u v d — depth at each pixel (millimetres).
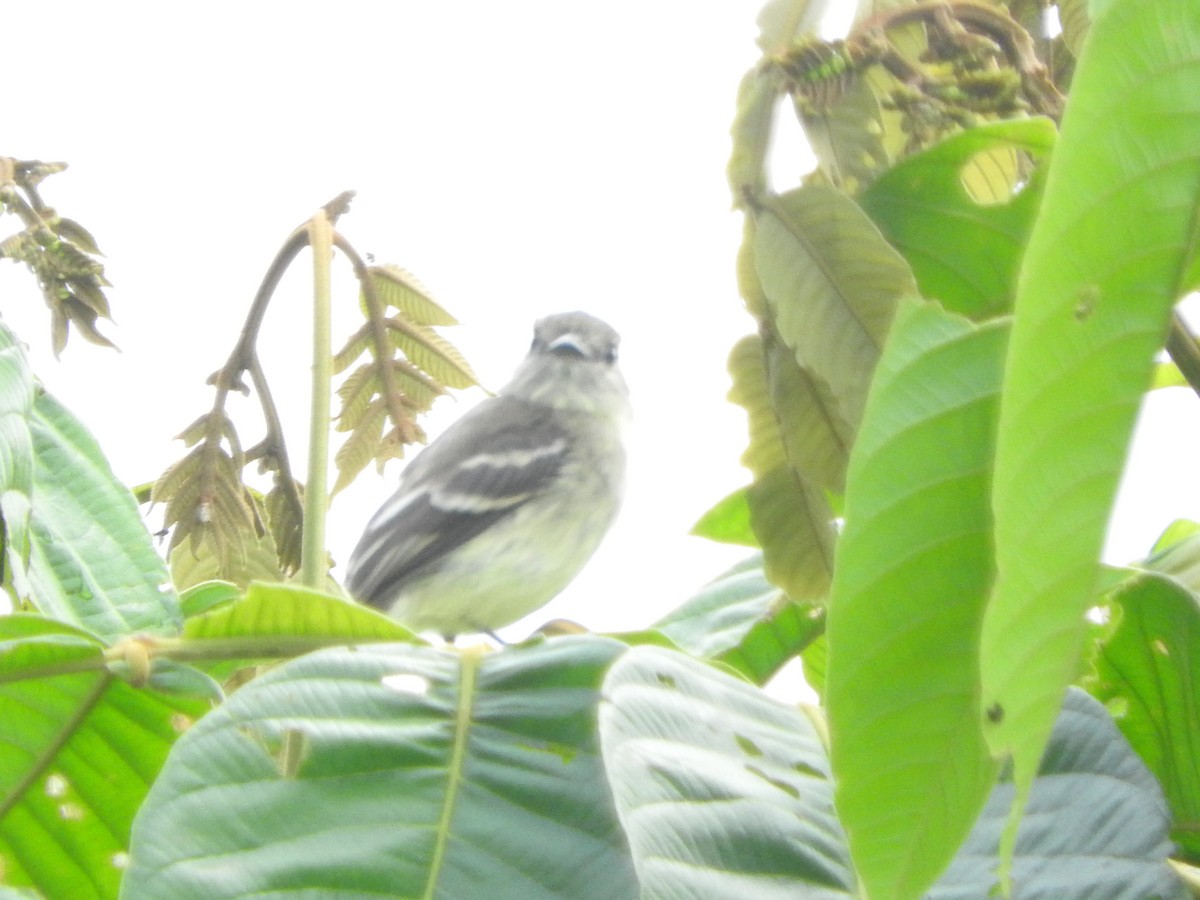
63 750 1124
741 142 1271
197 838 822
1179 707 1160
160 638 1069
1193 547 1319
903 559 792
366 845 843
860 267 1179
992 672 670
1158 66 661
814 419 1256
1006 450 662
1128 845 927
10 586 1248
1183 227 666
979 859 941
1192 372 1146
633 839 746
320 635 1063
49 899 1155
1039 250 659
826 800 861
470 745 904
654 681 875
